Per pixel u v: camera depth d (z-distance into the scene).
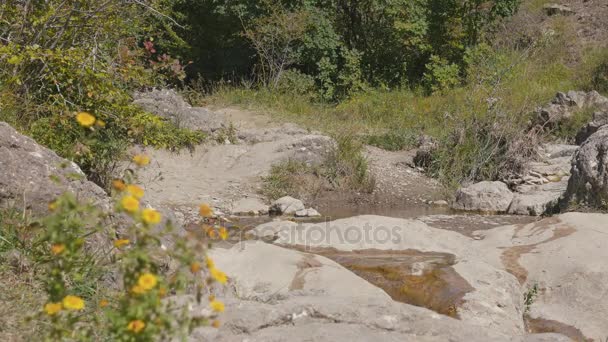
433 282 5.46
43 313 3.24
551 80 19.53
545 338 4.12
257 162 11.45
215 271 2.96
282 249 5.74
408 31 20.56
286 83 17.62
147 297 2.83
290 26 18.58
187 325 2.99
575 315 5.43
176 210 9.38
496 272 5.59
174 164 11.17
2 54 8.17
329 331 3.90
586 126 14.17
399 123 15.66
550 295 5.66
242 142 12.68
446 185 11.50
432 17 20.83
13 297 4.19
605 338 5.19
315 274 5.33
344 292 5.05
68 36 8.94
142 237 3.00
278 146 11.73
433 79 19.70
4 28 8.65
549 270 5.90
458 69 19.97
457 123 12.99
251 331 3.94
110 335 3.59
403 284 5.51
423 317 4.18
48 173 5.16
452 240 6.62
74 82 8.81
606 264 5.79
